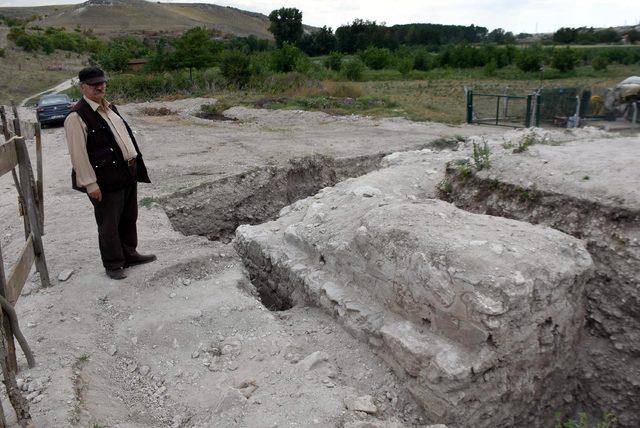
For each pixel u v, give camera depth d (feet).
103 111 14.65
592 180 16.34
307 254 17.15
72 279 16.43
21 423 9.68
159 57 112.06
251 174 30.71
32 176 14.44
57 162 38.47
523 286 11.23
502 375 11.52
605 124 47.29
